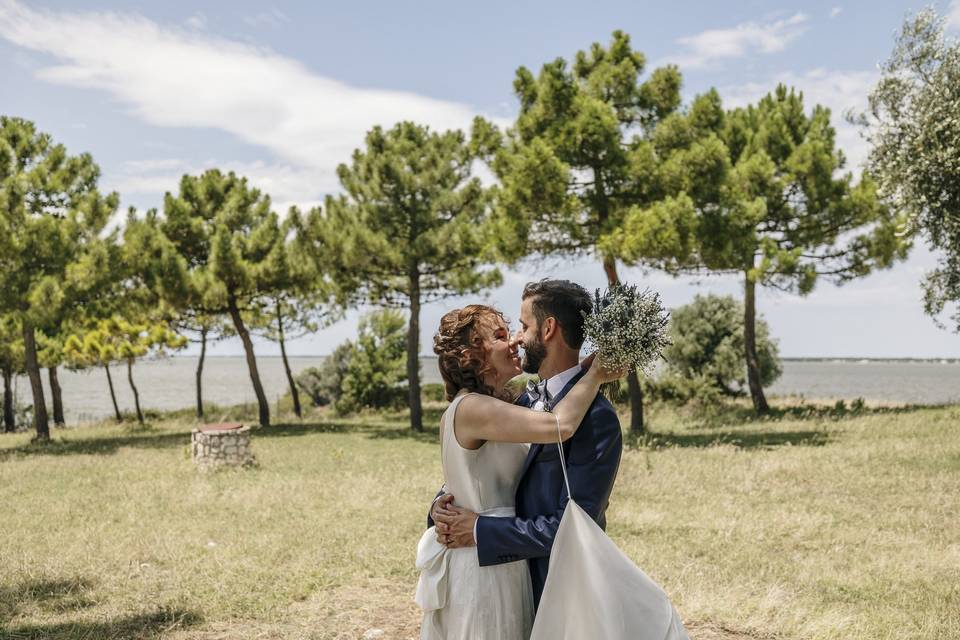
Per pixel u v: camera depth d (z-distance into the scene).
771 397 25.02
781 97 19.50
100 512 8.45
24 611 4.88
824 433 14.66
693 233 13.55
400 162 18.66
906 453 11.44
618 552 1.99
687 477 10.05
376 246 18.22
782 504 8.35
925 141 11.48
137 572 5.82
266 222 20.77
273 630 4.52
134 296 19.08
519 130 15.54
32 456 14.65
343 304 20.81
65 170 18.17
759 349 24.17
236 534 7.10
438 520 2.19
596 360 2.07
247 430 12.27
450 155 19.12
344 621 4.69
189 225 21.05
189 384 102.56
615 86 15.54
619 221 14.84
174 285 18.86
